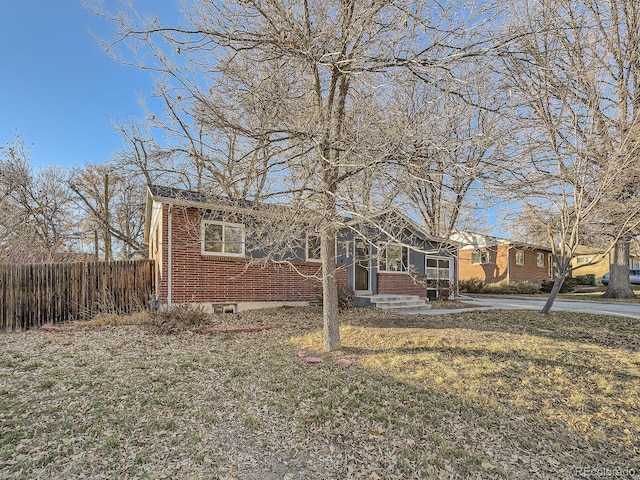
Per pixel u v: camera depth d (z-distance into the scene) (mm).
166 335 7707
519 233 13305
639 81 8875
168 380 4957
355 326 8562
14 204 19938
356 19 4777
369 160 4945
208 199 6699
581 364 5793
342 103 5777
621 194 9602
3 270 9008
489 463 3143
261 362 5797
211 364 5672
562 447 3439
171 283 9648
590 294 20344
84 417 3826
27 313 9227
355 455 3230
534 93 7441
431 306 13586
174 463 3061
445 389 4680
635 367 5734
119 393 4473
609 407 4281
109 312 10164
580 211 9516
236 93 4898
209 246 10414
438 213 7617
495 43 4641
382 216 5648
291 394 4508
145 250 21969
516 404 4305
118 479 2818
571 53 7090
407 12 4270
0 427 3570
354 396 4438
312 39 4711
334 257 6645
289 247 6344
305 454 3240
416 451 3301
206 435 3539
